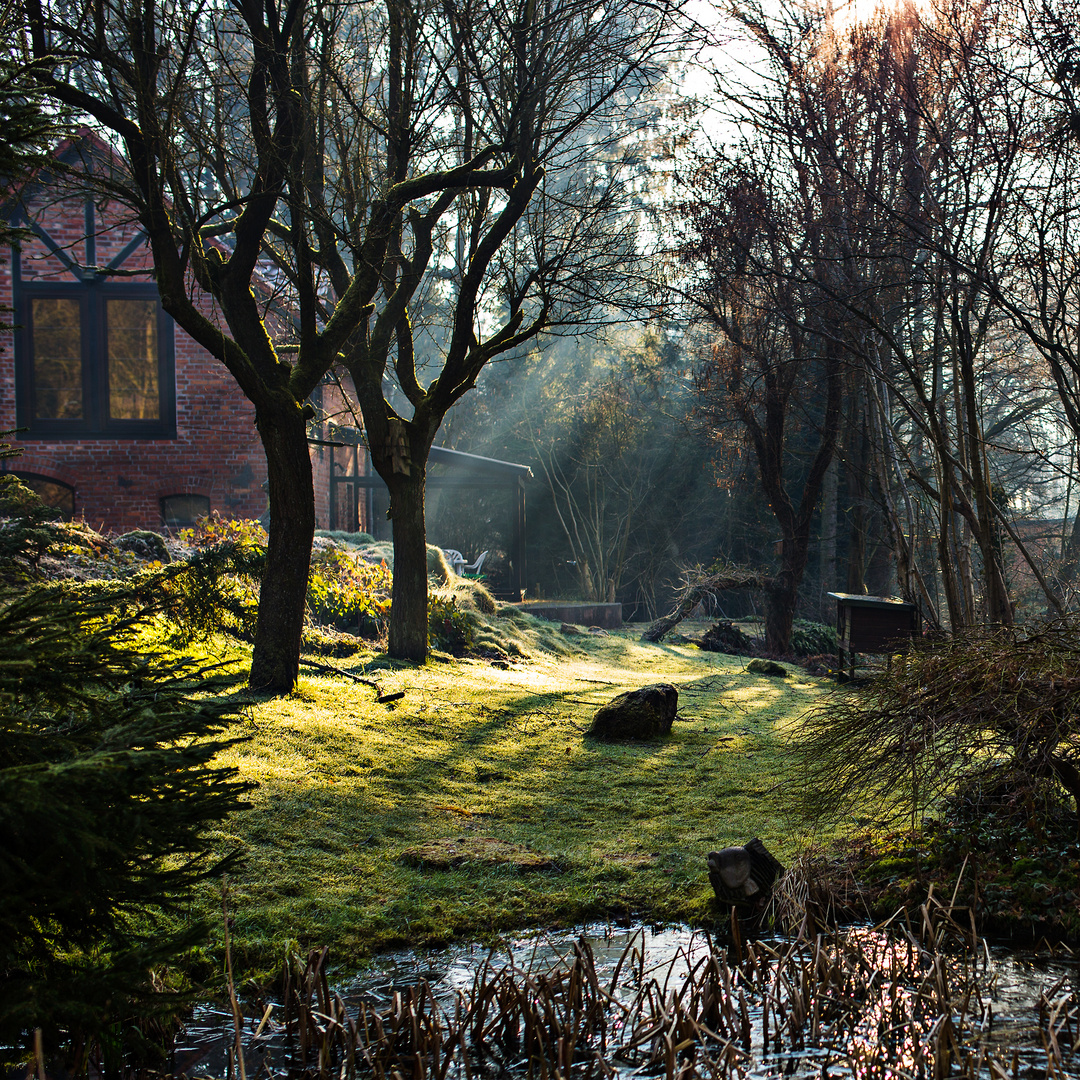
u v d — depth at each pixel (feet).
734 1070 10.50
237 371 27.61
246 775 20.85
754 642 71.61
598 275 40.63
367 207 36.29
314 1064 10.84
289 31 27.30
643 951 12.96
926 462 74.84
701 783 24.44
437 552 58.34
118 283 59.11
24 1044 10.36
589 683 42.91
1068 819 15.72
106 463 59.31
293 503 28.89
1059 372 26.27
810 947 13.02
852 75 32.76
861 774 15.56
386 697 30.66
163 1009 8.74
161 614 27.27
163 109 26.14
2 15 12.71
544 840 19.36
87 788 8.56
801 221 36.70
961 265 27.32
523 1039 11.46
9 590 12.57
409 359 42.29
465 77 34.42
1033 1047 10.73
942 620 51.08
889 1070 10.54
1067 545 69.41
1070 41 24.50
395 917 15.17
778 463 64.75
